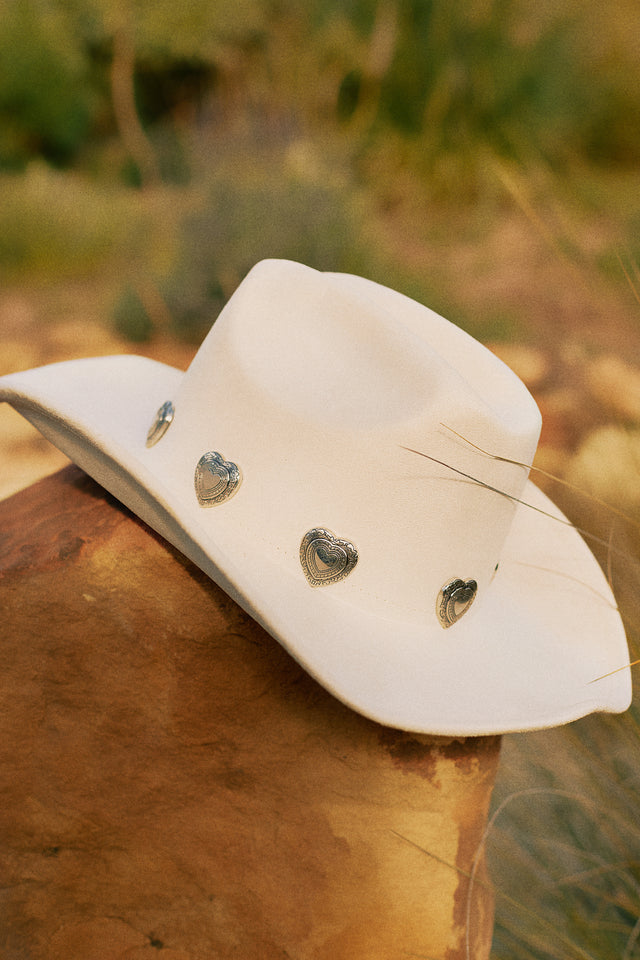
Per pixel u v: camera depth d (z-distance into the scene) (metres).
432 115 3.74
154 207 3.69
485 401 0.83
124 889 0.86
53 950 0.87
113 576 0.83
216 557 0.75
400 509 0.78
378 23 3.88
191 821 0.85
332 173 3.20
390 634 0.79
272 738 0.85
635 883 0.99
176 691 0.84
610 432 1.46
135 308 2.69
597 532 1.24
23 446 1.95
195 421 0.80
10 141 4.38
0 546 0.83
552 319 2.60
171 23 4.27
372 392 0.79
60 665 0.83
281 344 0.81
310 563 0.78
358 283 0.90
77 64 4.47
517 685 0.81
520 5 3.74
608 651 0.89
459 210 3.64
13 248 3.25
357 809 0.85
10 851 0.85
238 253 2.68
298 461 0.78
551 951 0.96
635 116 3.65
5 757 0.84
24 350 2.52
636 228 2.50
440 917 0.87
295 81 4.01
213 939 0.87
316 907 0.86
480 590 0.84
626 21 3.75
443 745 0.86
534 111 3.65
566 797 1.08
